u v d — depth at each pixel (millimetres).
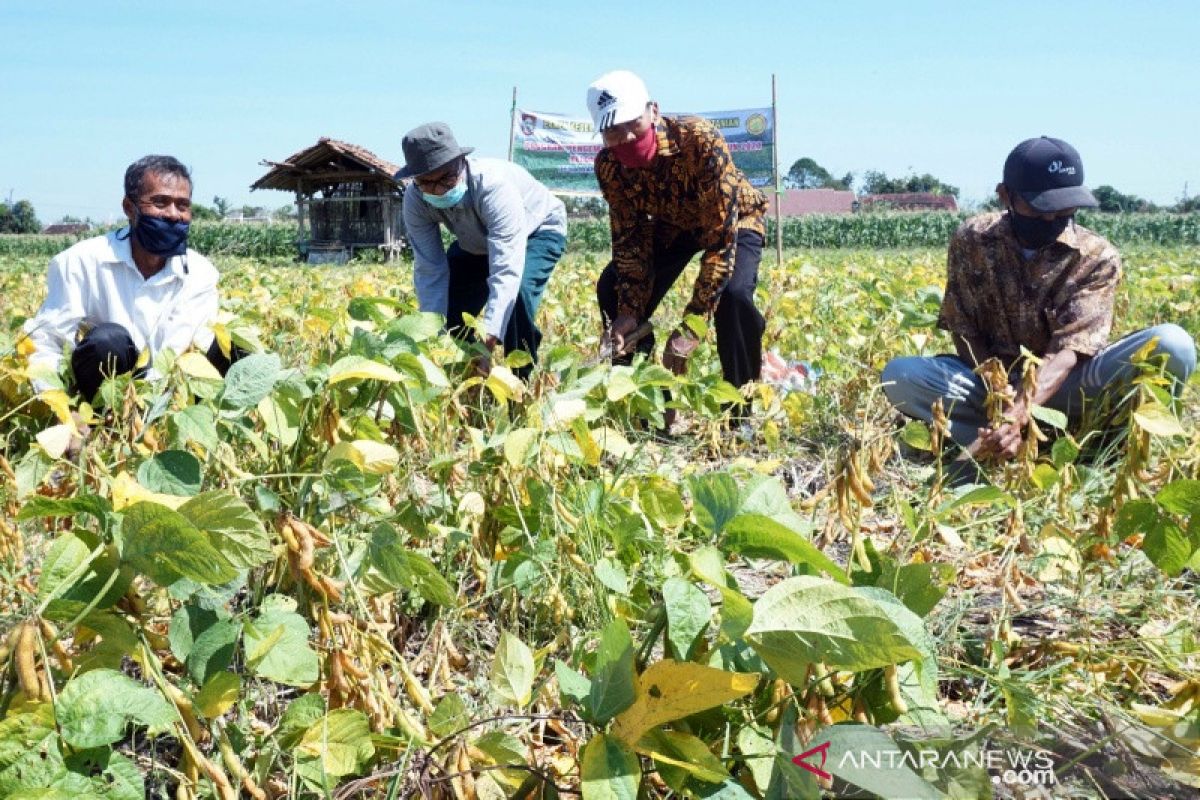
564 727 1728
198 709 1427
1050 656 2066
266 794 1514
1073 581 2436
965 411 3799
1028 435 2928
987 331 3822
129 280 3477
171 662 1903
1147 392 2486
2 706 1280
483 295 4703
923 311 5297
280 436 2078
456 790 1419
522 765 1459
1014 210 3633
